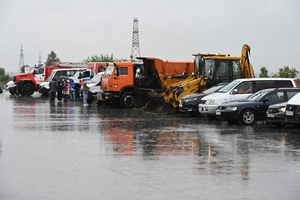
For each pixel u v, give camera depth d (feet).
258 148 44.88
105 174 32.58
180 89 88.74
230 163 37.01
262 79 79.20
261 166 35.81
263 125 67.62
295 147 45.60
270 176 32.24
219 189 28.45
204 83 90.48
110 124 67.21
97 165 35.86
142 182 30.22
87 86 113.09
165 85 99.35
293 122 60.18
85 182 30.14
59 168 34.65
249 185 29.53
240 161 37.91
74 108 100.94
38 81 161.07
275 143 48.39
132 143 47.83
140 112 91.61
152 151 42.75
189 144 47.34
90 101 115.96
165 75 102.37
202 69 94.79
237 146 46.11
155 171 33.71
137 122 70.69
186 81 92.32
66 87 131.13
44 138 51.39
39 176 31.91
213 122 71.82
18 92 160.15
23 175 32.22
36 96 156.35
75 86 140.36
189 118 78.89
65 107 103.86
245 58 95.09
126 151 42.65
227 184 29.76
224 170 34.19
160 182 30.22
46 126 63.67
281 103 64.49
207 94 82.38
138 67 105.40
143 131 58.70
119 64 104.27
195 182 30.27
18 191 27.86
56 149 43.68
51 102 123.34
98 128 61.77
